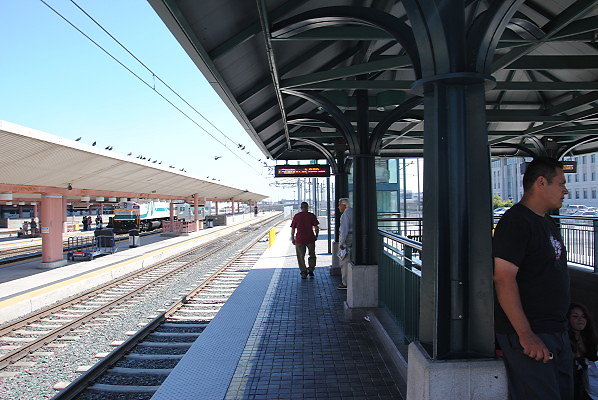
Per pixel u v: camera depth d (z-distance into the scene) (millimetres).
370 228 5938
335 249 9633
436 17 2299
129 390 4770
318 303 6992
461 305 2406
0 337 7098
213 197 40219
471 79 2371
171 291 10438
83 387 4824
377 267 5906
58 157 12398
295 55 5559
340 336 5266
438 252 2379
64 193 15109
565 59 5188
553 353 2088
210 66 4172
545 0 4992
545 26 4250
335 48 6230
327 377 4078
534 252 2102
